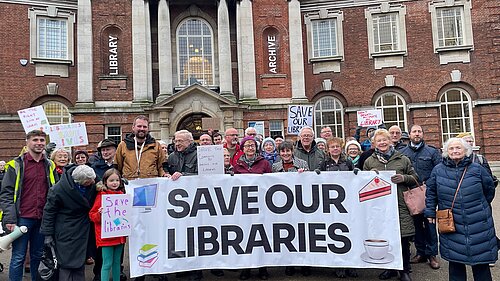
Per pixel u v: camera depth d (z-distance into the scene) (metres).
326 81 22.59
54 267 5.71
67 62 20.94
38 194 6.30
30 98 20.28
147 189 6.46
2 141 19.73
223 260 6.57
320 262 6.54
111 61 20.75
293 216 6.67
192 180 6.67
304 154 7.35
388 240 6.36
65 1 21.23
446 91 21.95
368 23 22.66
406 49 22.19
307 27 23.06
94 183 6.06
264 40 21.91
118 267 6.20
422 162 7.73
